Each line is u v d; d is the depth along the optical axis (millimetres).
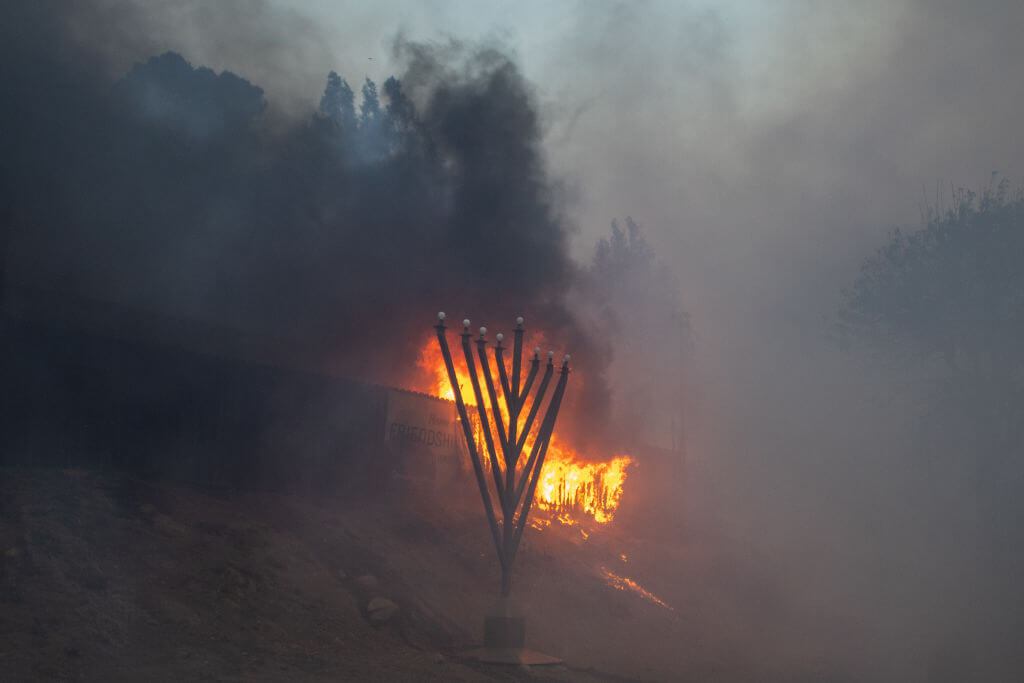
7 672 8602
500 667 12398
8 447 13914
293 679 9867
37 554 11305
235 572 12852
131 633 10430
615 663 14625
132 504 13891
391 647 12703
